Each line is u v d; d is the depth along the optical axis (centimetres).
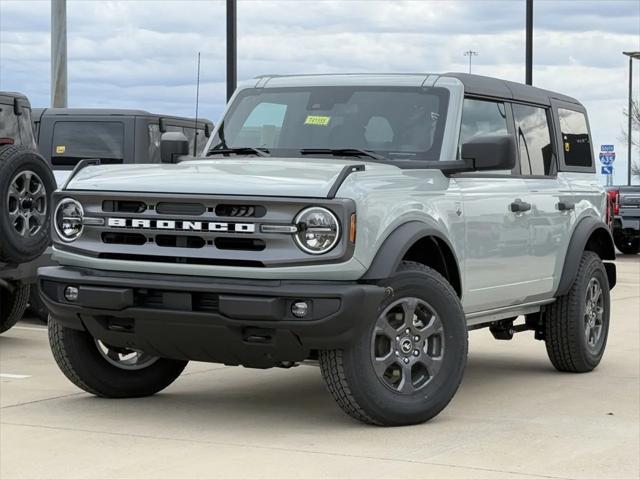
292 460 605
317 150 786
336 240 650
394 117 786
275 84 838
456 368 714
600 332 952
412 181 720
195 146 1457
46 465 594
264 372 909
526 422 717
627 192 2669
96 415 727
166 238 683
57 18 1739
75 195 709
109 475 574
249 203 658
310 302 648
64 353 755
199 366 939
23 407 750
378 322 680
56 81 1744
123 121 1350
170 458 610
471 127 802
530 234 849
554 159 927
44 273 718
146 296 685
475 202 776
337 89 812
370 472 581
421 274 699
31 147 1055
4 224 977
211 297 668
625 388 856
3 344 1069
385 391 682
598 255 984
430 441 656
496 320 847
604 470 594
